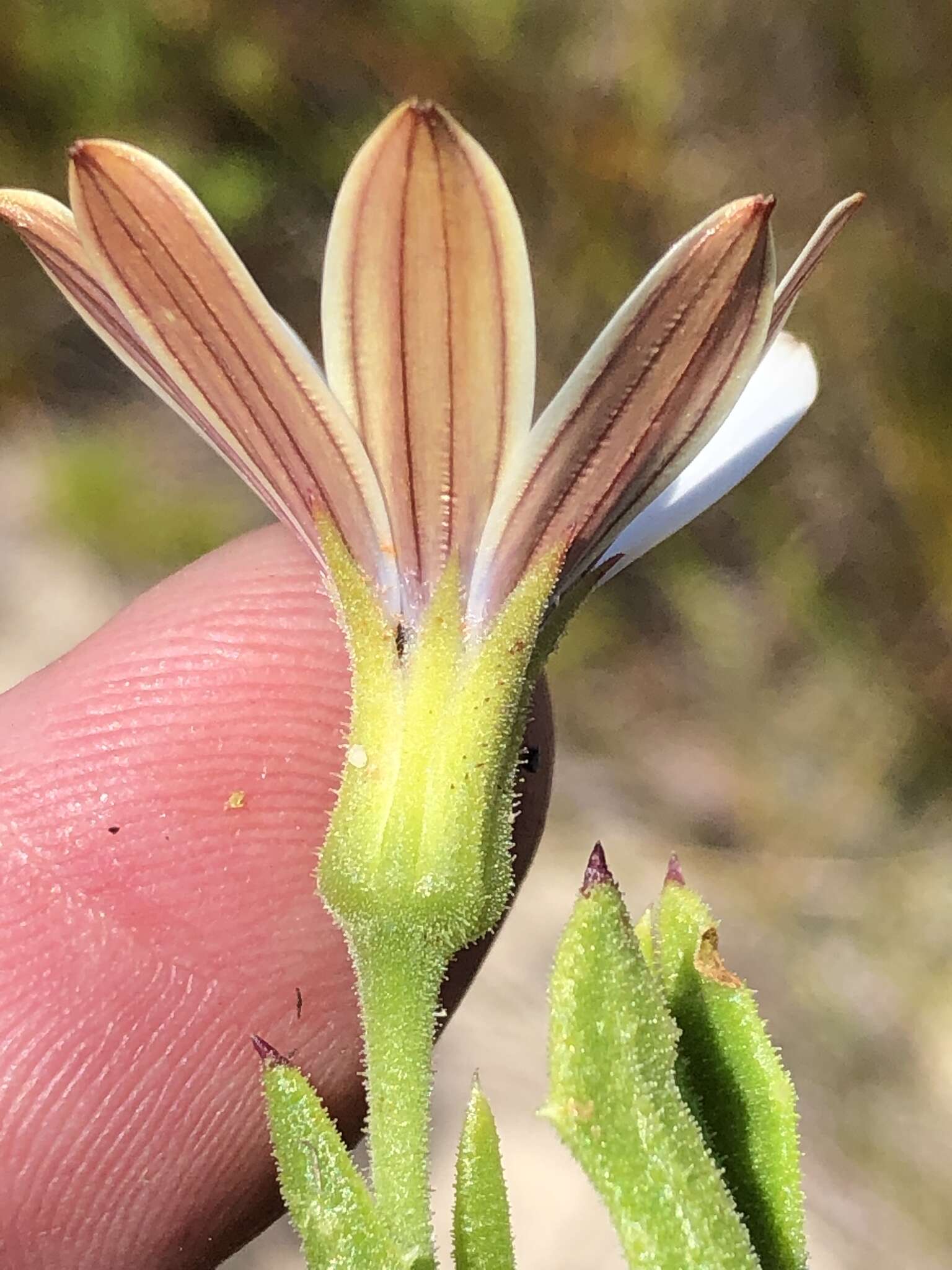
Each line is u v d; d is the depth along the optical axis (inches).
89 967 3.2
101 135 7.7
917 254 6.1
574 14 6.5
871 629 6.5
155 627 3.4
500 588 1.9
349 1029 3.4
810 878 6.4
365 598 1.9
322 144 7.4
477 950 3.4
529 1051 5.9
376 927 1.9
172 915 3.2
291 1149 1.9
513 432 1.8
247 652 3.3
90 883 3.2
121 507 8.4
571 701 7.0
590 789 6.9
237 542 3.6
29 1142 3.2
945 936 6.1
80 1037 3.2
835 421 6.3
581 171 6.5
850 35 5.9
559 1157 5.6
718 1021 2.0
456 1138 5.6
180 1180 3.3
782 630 6.7
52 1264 3.3
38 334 9.1
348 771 1.9
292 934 3.3
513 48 6.6
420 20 6.8
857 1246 5.3
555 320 6.7
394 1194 1.9
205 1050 3.3
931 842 6.4
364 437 1.8
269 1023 3.3
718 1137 1.9
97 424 9.0
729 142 6.3
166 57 7.4
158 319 1.8
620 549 2.1
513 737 1.9
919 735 6.5
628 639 7.0
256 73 7.2
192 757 3.3
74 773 3.2
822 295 6.2
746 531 6.7
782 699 6.8
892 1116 5.7
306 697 3.3
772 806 6.6
